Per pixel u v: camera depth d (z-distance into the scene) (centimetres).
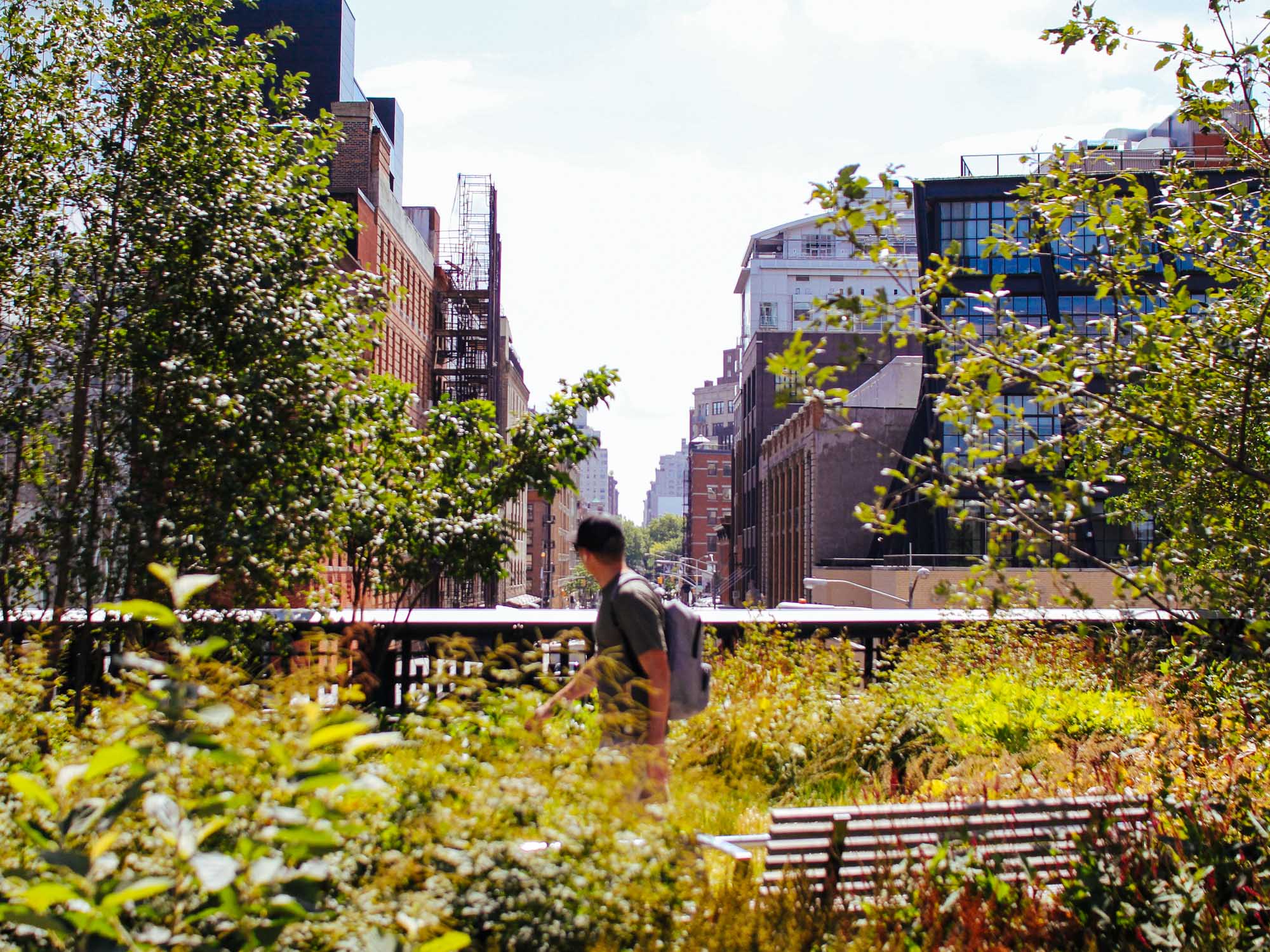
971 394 512
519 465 959
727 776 593
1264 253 639
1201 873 436
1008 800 501
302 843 232
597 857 304
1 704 465
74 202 1013
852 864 436
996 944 392
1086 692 842
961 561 4866
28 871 228
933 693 841
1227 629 642
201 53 1041
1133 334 590
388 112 6506
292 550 890
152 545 862
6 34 1013
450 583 4794
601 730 401
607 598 421
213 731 268
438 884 284
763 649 919
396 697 857
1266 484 538
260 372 909
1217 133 679
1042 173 664
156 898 235
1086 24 631
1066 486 502
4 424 947
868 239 491
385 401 1003
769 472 7969
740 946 335
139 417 903
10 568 919
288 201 1023
